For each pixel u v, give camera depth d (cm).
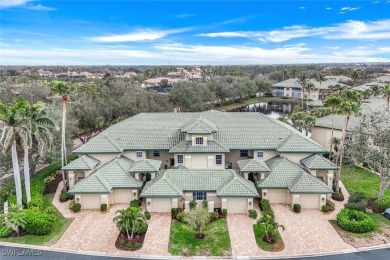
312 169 4000
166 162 4541
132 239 3062
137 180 3912
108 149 4300
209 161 4234
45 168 5103
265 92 15062
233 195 3528
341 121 5894
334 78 15425
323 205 3681
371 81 14525
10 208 3347
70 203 3844
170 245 3000
